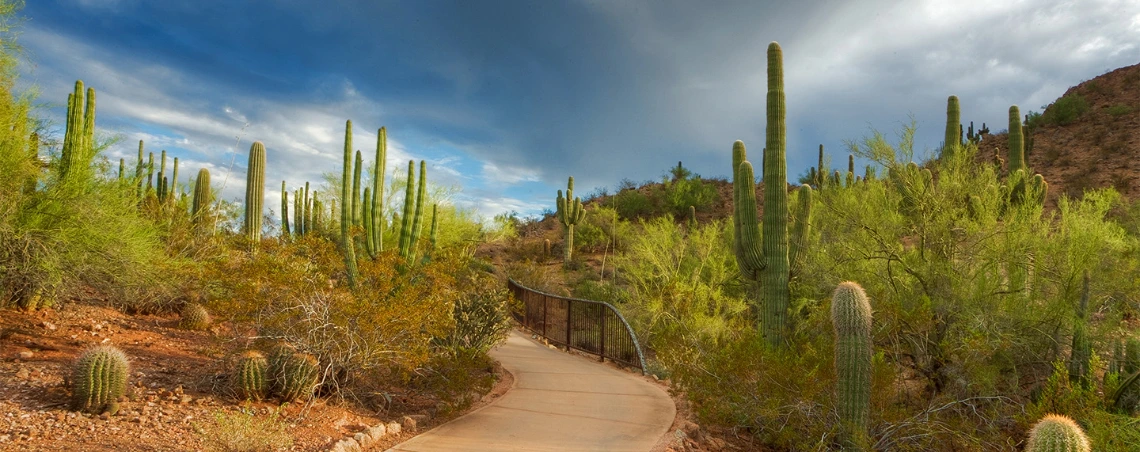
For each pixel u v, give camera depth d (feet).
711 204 162.20
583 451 19.58
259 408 20.29
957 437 23.58
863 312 21.81
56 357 24.29
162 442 16.34
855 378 21.53
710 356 26.27
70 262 28.63
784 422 23.95
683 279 59.00
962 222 35.91
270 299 22.25
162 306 36.68
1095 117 154.51
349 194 31.01
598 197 202.18
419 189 35.91
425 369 25.53
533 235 155.84
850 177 51.49
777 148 39.65
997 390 27.89
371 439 18.95
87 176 29.71
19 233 26.76
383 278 23.06
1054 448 15.88
